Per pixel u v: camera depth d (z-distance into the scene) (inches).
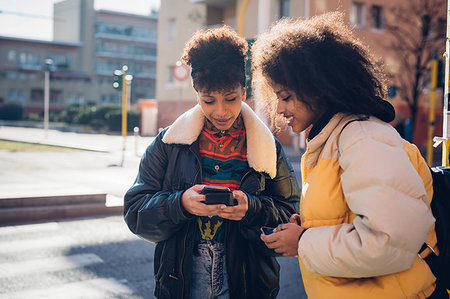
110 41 2832.2
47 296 161.8
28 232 241.8
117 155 661.3
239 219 71.2
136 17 2903.5
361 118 59.6
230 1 1135.6
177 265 77.4
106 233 242.8
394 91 753.0
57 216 271.3
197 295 77.0
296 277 189.9
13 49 2546.8
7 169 465.7
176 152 78.2
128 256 207.6
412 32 982.4
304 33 62.0
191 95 1248.8
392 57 990.4
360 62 61.2
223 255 77.4
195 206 68.8
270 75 63.3
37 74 2586.1
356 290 57.9
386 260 53.1
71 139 1019.3
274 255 75.9
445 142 88.4
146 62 2910.9
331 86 59.0
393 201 52.9
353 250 54.2
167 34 1305.4
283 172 81.7
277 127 73.7
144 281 179.0
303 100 61.1
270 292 81.2
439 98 1059.3
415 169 56.4
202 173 78.1
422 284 57.9
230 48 71.5
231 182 78.5
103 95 2687.0
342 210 59.6
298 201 83.4
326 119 62.2
